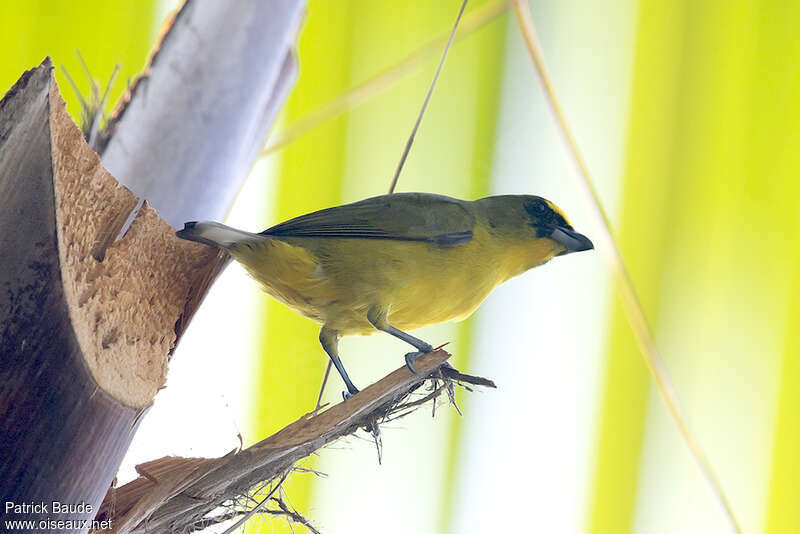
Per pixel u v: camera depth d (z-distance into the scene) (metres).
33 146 3.75
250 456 3.79
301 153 3.93
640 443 3.92
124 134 3.80
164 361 3.78
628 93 3.95
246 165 3.82
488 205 3.87
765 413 3.92
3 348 3.76
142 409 3.77
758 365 3.93
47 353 3.76
